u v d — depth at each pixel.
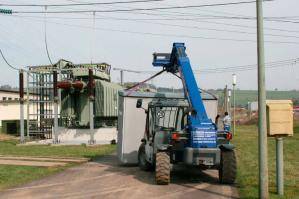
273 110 10.36
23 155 21.17
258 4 10.07
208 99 17.59
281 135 10.45
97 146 26.14
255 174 14.04
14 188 12.42
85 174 14.95
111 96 30.44
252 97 125.06
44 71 30.33
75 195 11.23
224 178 12.43
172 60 14.61
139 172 15.40
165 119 14.54
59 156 20.61
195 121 12.48
